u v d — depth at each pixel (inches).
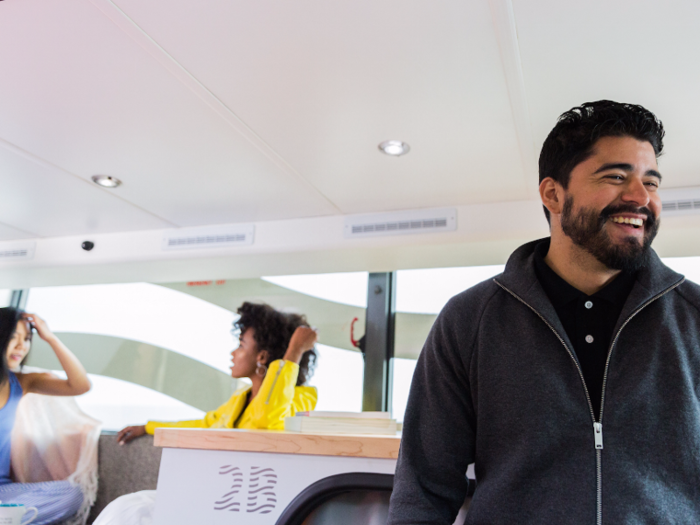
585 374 35.3
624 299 36.5
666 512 30.6
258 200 117.0
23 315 147.7
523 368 35.9
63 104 85.0
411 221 117.7
